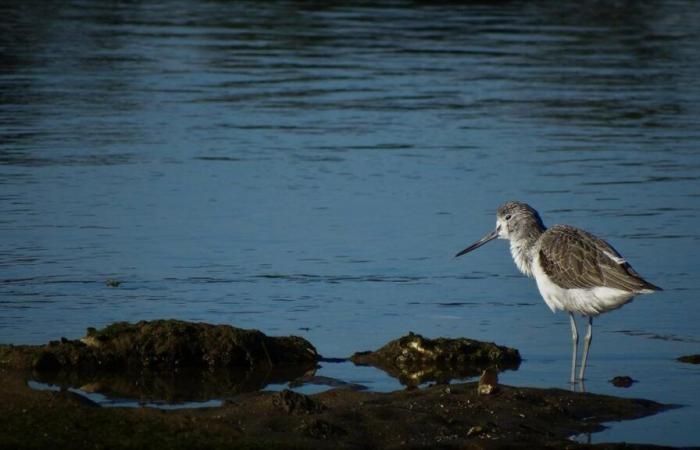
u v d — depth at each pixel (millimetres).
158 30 34875
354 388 11938
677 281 15469
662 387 12008
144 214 17953
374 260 16156
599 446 10273
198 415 10734
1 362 12148
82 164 20719
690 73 30734
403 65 30812
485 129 24219
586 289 12484
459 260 16359
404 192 19516
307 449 10031
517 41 34812
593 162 21703
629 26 38438
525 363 12805
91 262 15703
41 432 10156
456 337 13469
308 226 17578
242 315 13953
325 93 27250
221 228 17359
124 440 10055
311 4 40969
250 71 29500
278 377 12258
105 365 12320
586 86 28781
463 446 10281
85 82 27672
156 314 13844
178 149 21984
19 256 15836
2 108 24859
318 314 14086
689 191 19797
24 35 33312
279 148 22266
